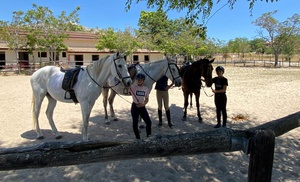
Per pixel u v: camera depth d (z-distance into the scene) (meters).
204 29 5.01
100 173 3.67
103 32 34.22
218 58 59.84
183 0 4.85
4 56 27.72
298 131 5.97
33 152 1.31
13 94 11.10
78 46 33.16
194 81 6.34
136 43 32.16
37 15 24.00
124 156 1.38
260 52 69.31
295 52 46.69
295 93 11.52
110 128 6.15
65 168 3.81
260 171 1.43
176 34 44.59
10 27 23.47
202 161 4.20
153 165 4.00
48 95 5.28
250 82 16.27
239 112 8.05
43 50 25.34
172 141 1.43
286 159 4.34
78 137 5.39
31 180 3.44
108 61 4.46
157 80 5.70
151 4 5.18
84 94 4.52
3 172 3.67
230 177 3.62
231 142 1.48
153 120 6.93
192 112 7.98
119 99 10.29
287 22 35.47
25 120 6.81
